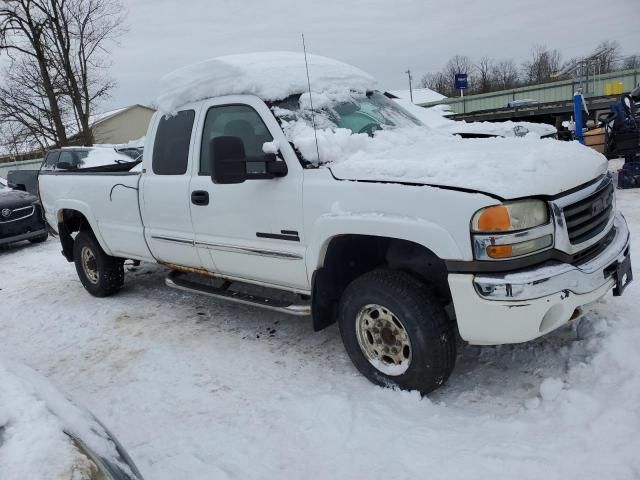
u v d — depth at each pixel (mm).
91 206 5492
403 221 2971
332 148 3506
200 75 4160
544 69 65500
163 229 4668
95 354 4535
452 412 3117
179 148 4410
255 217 3803
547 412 2973
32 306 6148
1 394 1971
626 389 2947
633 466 2461
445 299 3311
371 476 2670
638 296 4199
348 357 3934
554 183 2887
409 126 4285
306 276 3660
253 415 3328
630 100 9266
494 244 2709
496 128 7750
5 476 1582
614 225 3426
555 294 2744
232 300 4281
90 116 30156
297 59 4207
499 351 3729
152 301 5754
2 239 9875
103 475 1729
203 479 2775
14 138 29594
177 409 3506
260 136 3791
